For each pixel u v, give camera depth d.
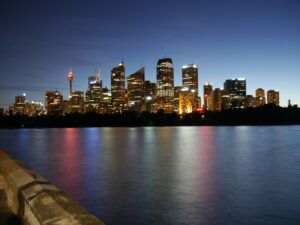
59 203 4.11
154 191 26.78
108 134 176.00
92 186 29.28
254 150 71.12
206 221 18.56
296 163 46.91
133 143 99.44
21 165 7.06
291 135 140.62
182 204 22.19
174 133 177.12
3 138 144.50
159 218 19.27
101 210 21.06
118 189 27.73
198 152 67.50
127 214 20.05
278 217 19.23
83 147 85.88
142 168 42.12
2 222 5.41
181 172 37.91
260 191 26.27
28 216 4.64
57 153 68.94
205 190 26.92
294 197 24.30
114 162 49.97
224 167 42.72
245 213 20.02
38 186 5.11
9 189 6.50
